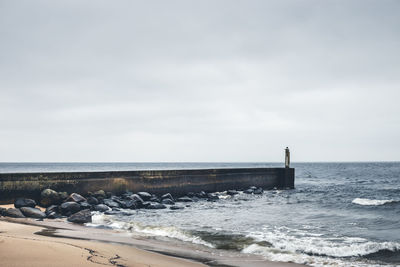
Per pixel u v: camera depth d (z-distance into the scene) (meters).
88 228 11.52
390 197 26.50
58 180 17.55
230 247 9.20
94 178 19.14
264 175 32.75
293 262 7.80
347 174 81.00
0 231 9.50
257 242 9.90
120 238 9.80
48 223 12.35
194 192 25.34
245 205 20.67
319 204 21.05
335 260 8.12
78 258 6.11
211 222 13.98
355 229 12.46
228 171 28.72
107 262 6.06
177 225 13.12
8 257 5.84
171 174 23.62
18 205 15.17
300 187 38.75
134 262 6.39
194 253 8.29
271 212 17.38
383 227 12.90
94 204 17.34
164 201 20.62
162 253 8.05
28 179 16.45
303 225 13.28
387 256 8.52
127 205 17.98
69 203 15.16
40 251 6.39
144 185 21.80
